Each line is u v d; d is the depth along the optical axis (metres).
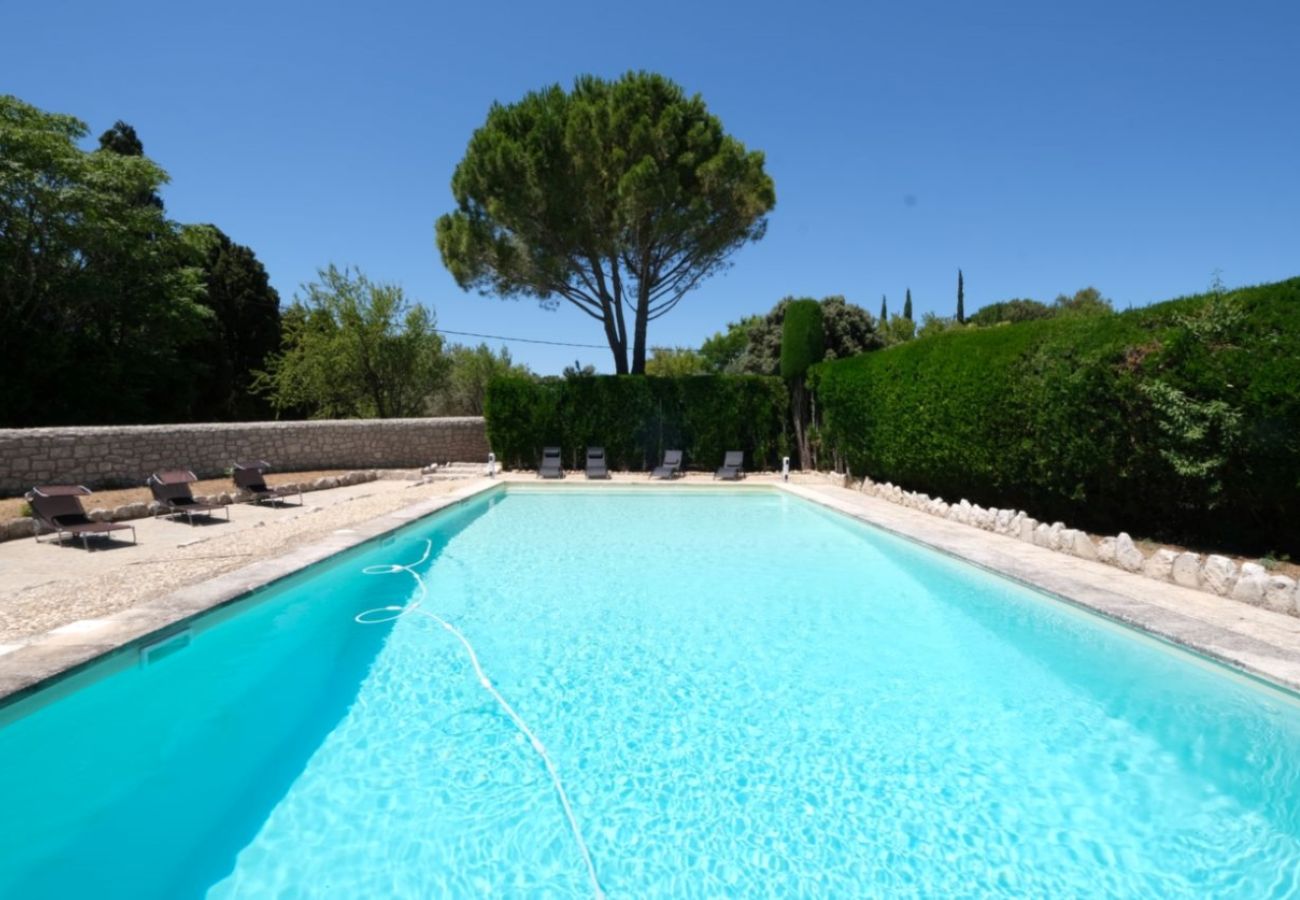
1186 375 6.99
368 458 17.25
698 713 4.35
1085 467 8.30
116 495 11.58
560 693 4.62
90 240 18.92
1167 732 4.09
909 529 9.41
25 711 3.80
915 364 12.02
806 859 2.99
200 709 4.39
